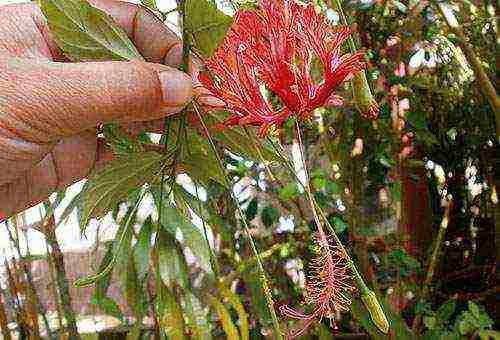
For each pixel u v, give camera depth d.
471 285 0.62
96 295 0.34
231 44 0.21
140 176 0.26
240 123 0.21
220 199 0.51
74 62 0.23
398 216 0.58
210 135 0.26
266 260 0.57
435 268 0.61
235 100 0.21
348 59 0.21
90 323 0.57
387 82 0.53
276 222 0.54
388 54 0.56
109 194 0.25
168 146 0.27
